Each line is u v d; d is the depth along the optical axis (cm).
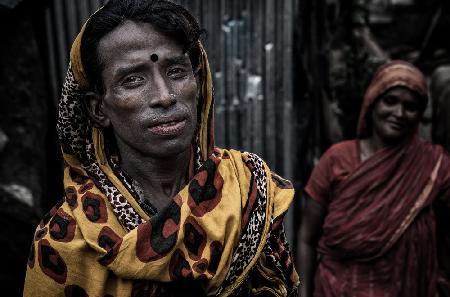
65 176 76
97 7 178
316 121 244
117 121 68
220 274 69
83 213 69
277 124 219
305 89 235
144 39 65
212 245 69
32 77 171
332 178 191
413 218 180
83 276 69
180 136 67
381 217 180
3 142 166
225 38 207
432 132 236
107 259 65
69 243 68
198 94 76
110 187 71
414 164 184
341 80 240
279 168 223
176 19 66
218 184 72
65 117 73
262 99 216
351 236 182
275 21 211
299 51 227
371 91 187
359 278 182
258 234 75
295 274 86
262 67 213
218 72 210
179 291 70
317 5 234
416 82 178
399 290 179
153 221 67
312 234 201
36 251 70
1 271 168
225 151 79
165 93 65
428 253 181
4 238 165
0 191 161
